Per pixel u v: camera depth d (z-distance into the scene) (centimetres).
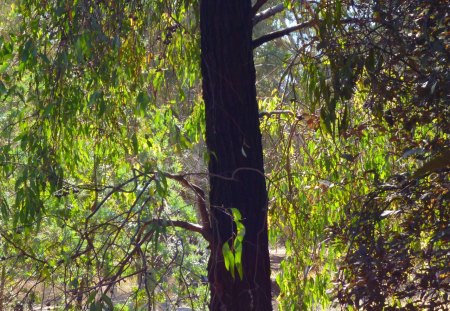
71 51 594
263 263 573
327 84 599
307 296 718
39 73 597
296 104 765
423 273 521
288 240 729
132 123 680
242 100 579
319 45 596
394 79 580
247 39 589
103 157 681
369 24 589
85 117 666
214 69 580
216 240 558
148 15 681
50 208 642
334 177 731
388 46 584
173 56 717
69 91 606
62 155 621
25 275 605
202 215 574
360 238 573
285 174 749
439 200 557
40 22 614
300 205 735
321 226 724
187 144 598
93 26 588
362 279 539
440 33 555
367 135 718
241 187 568
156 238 443
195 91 729
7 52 590
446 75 538
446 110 566
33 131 594
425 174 550
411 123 578
